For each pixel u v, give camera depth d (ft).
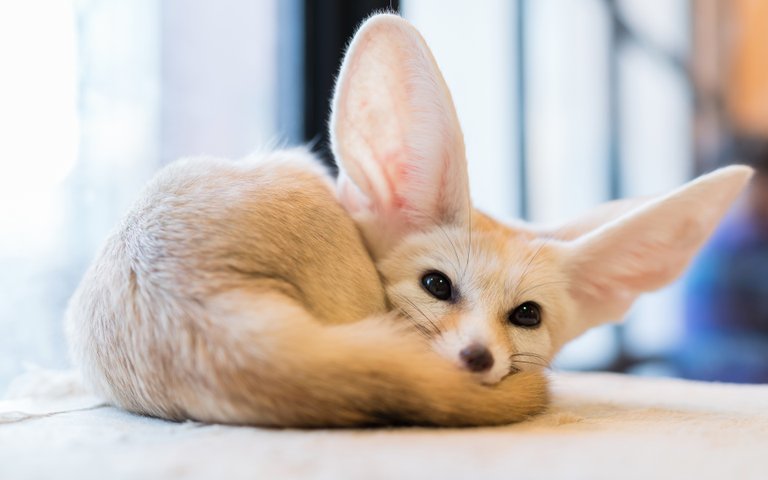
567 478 1.11
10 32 1.92
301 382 1.26
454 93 3.25
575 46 3.89
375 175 1.64
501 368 1.48
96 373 1.44
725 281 4.26
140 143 2.20
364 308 1.48
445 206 1.67
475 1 3.34
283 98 2.52
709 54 4.71
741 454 1.21
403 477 1.09
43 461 1.13
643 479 1.11
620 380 2.15
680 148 4.57
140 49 2.21
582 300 1.78
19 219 1.95
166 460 1.13
